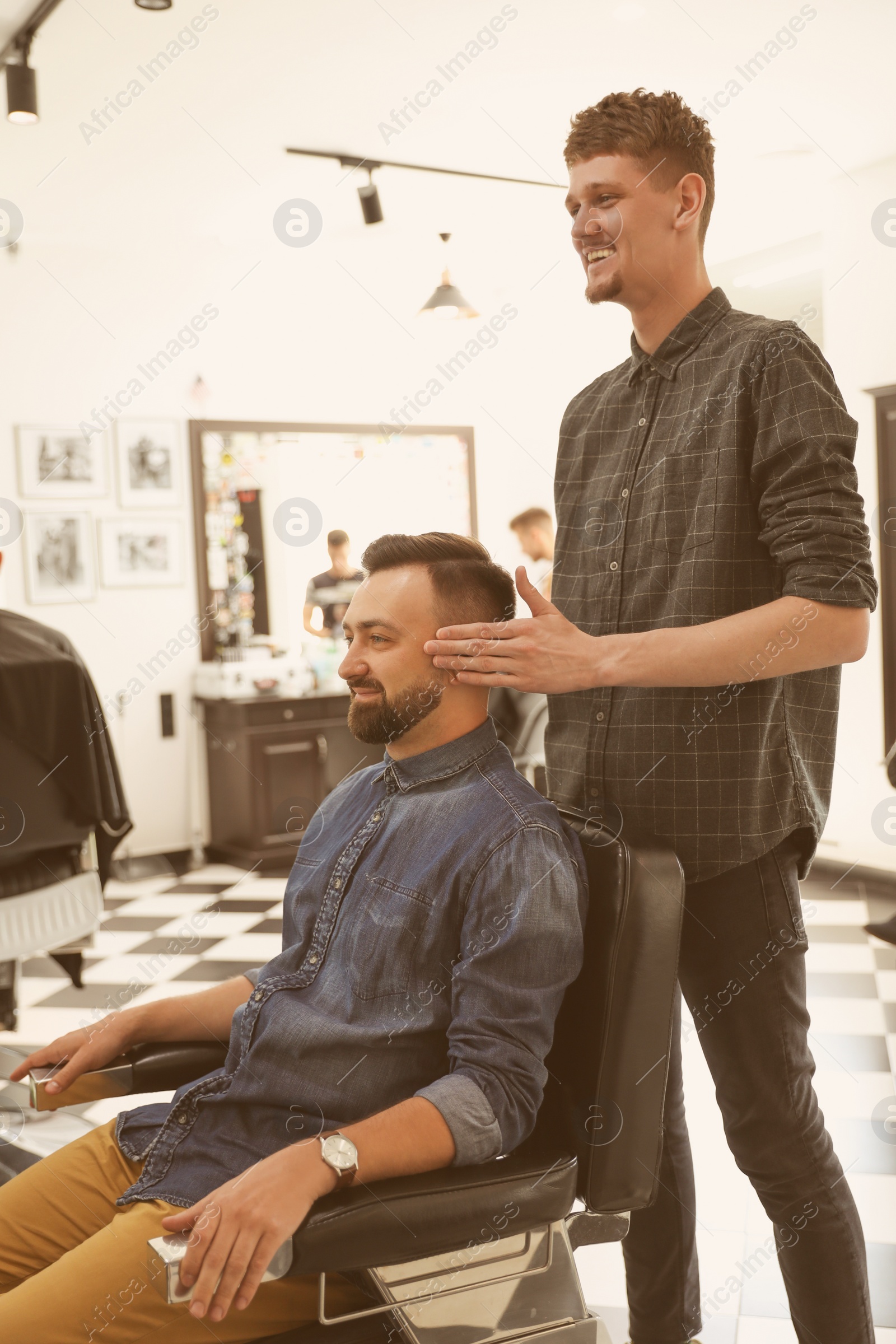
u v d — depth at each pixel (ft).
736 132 13.67
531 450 21.18
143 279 18.07
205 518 19.08
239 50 11.31
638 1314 5.48
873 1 10.45
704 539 4.56
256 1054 4.01
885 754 15.37
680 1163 5.28
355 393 20.27
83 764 9.96
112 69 11.62
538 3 10.48
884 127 13.58
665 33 11.16
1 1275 4.16
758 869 4.70
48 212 16.17
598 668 4.09
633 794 4.76
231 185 15.24
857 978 11.76
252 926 14.90
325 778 18.72
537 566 20.27
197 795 19.03
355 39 11.16
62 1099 4.41
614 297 4.68
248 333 19.10
